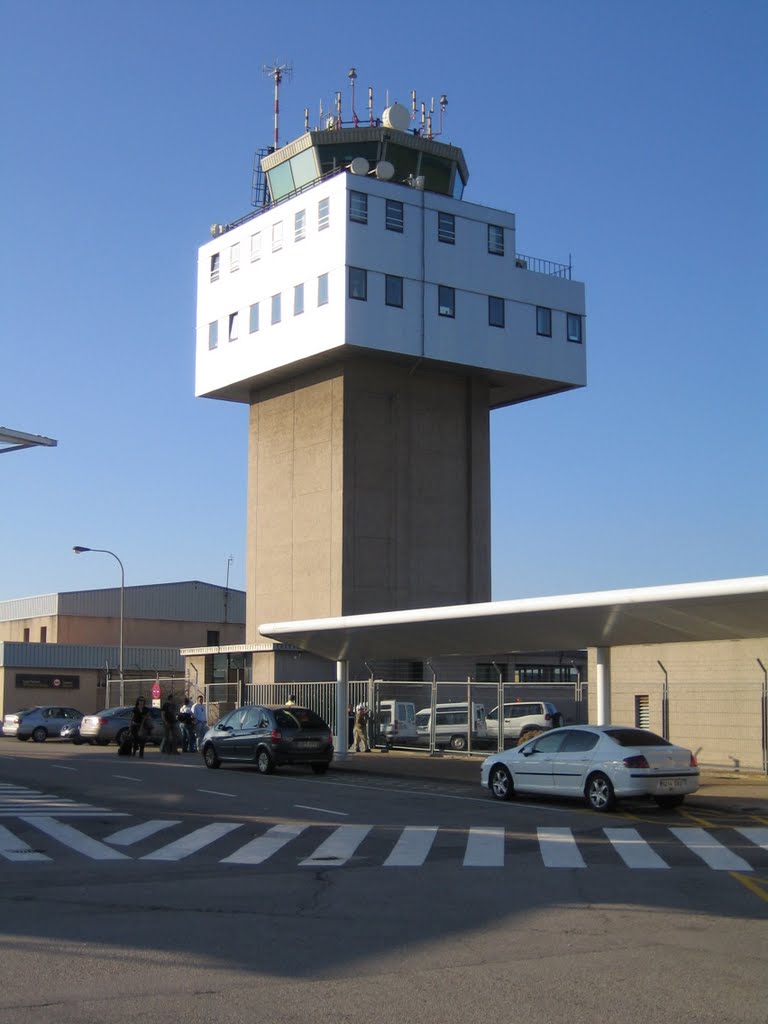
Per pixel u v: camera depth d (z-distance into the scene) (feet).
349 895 39.34
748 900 38.52
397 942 31.30
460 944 31.07
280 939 31.63
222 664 189.26
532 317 187.01
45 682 232.12
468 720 126.72
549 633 95.35
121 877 43.75
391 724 138.41
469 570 183.62
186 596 274.36
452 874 44.73
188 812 69.77
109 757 129.49
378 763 115.34
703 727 101.24
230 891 40.19
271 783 92.53
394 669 174.60
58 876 43.98
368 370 178.60
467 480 185.78
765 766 93.91
